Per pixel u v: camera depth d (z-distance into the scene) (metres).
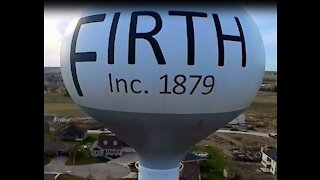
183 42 6.49
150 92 6.66
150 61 6.49
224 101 7.07
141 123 7.23
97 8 7.16
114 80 6.77
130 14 6.70
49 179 25.53
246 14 7.71
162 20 6.56
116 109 7.16
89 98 7.43
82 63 7.17
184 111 6.91
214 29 6.68
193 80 6.59
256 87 7.81
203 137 8.04
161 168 8.52
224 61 6.72
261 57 7.75
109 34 6.73
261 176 25.92
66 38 7.93
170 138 7.64
